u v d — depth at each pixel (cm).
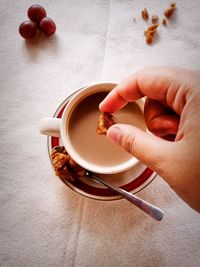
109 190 31
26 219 33
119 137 25
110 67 35
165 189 33
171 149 23
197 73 25
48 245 33
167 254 33
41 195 34
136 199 30
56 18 36
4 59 36
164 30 36
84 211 33
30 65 36
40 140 34
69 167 31
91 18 36
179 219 33
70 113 30
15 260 33
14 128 35
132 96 28
